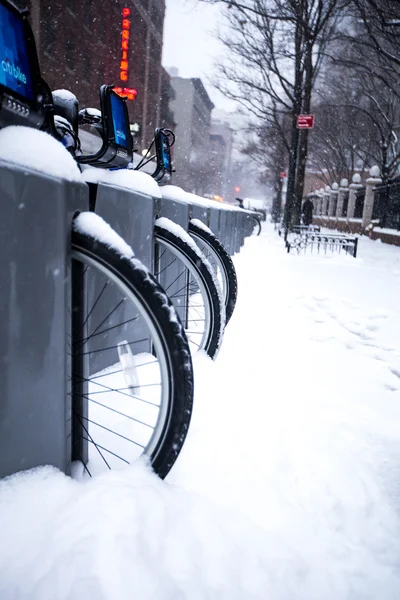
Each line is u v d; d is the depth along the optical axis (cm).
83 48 2509
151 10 3588
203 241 351
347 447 231
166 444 167
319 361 367
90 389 250
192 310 442
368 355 393
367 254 1475
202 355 290
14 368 149
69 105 284
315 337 435
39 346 152
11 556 134
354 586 148
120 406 236
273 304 564
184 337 160
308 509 185
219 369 313
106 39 2792
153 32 3794
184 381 161
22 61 164
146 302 157
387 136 2770
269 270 871
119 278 157
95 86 2700
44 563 132
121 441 205
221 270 346
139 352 303
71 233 157
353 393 307
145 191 278
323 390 308
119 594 125
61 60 2286
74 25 2369
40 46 2094
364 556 163
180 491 169
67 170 156
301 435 238
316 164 5138
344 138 3759
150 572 132
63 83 2333
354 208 3319
